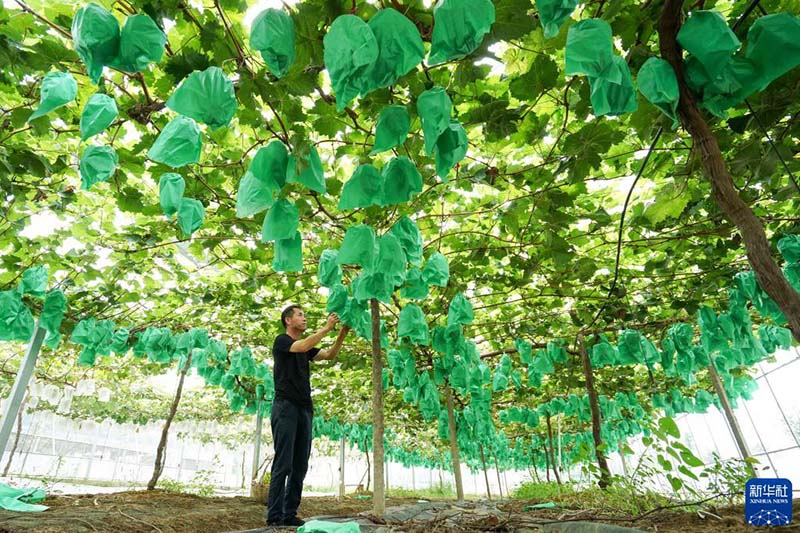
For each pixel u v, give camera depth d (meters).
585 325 6.41
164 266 4.87
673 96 1.64
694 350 5.75
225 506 5.16
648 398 11.79
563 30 2.02
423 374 6.28
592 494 4.08
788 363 9.42
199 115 1.49
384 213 3.56
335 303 3.70
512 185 3.40
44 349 7.96
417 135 2.64
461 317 3.90
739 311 4.68
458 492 6.81
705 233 3.88
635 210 3.77
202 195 3.19
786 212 3.92
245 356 6.63
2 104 2.64
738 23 1.72
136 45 1.47
